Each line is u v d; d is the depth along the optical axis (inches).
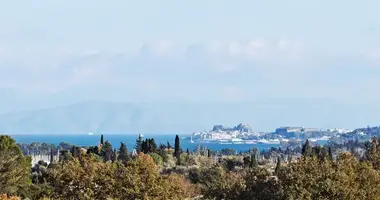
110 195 2133.4
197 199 3240.7
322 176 2252.7
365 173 2439.7
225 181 2608.3
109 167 2204.7
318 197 2181.3
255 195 2287.2
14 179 3112.7
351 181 2303.2
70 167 2181.3
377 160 3265.3
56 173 2202.3
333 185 2188.7
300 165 2320.4
